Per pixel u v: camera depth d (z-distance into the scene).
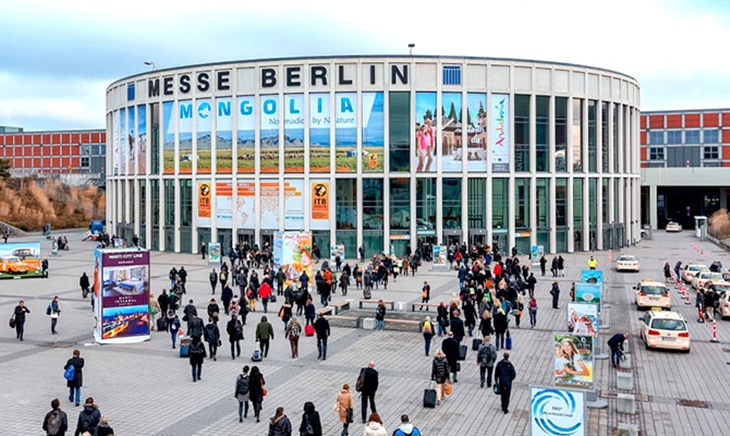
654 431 18.70
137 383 23.39
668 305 37.81
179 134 72.50
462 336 26.73
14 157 165.25
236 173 69.56
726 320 35.53
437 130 67.12
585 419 15.05
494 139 68.31
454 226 68.06
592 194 75.19
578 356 21.00
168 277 51.84
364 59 66.56
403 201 67.44
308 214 67.69
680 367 25.64
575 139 72.75
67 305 39.25
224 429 18.89
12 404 20.89
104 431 15.19
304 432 16.62
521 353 27.75
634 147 85.25
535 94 69.56
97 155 159.88
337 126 67.12
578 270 57.34
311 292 44.50
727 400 21.53
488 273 45.03
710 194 120.81
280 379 24.02
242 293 38.66
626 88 80.25
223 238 70.69
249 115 68.94
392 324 33.75
